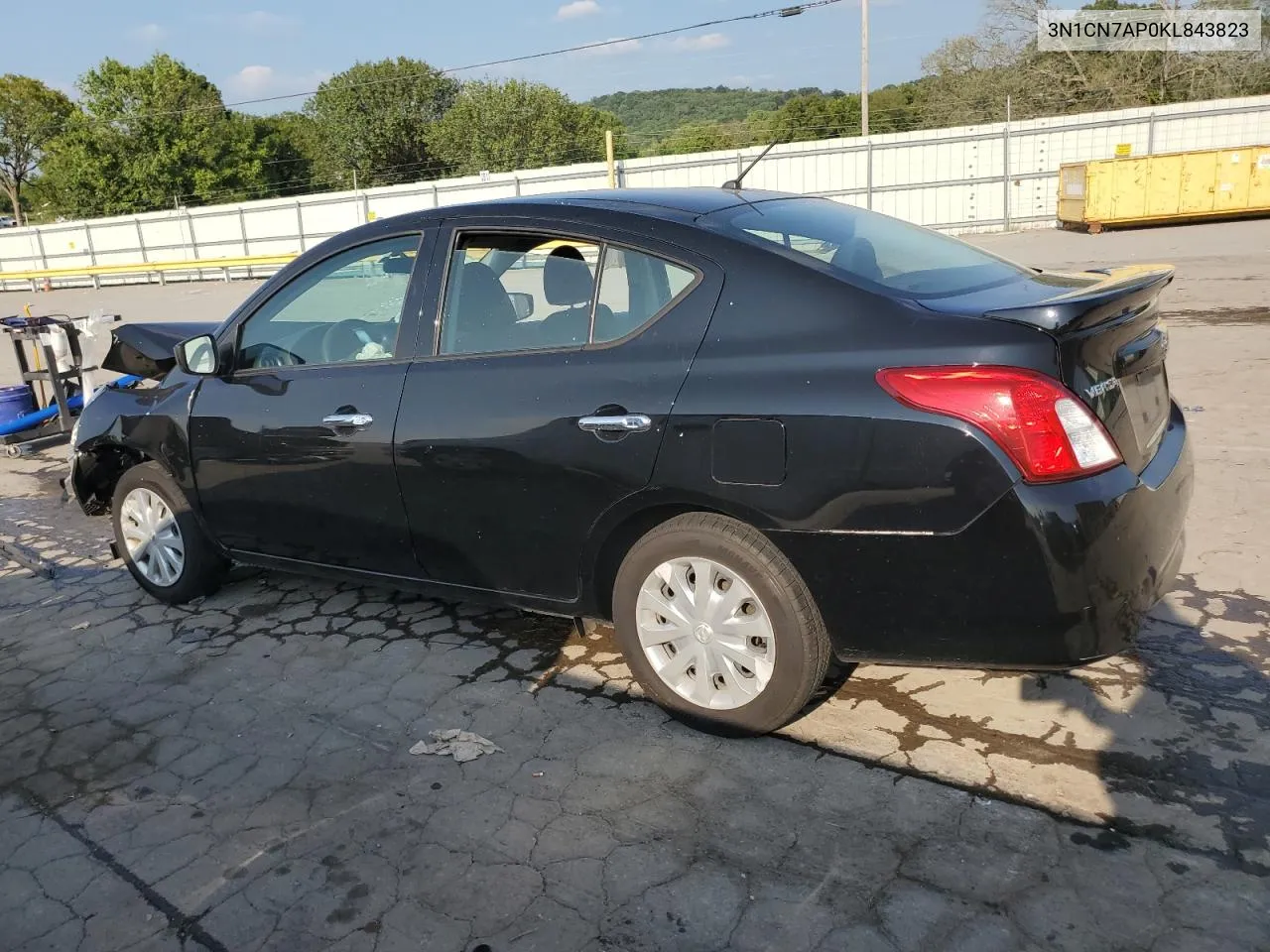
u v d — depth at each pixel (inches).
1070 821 101.9
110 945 95.3
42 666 159.5
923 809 105.7
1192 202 952.3
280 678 149.3
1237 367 309.3
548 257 129.8
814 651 113.2
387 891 99.9
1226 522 180.4
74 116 2028.8
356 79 2532.0
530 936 92.0
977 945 86.7
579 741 125.1
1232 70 1603.1
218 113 2169.0
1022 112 1699.1
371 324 147.4
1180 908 89.0
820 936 89.2
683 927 91.7
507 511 130.3
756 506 109.6
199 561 175.0
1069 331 99.0
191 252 1419.8
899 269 120.3
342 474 145.2
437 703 138.0
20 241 1531.7
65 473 291.1
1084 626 100.3
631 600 124.0
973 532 99.5
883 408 102.1
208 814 115.6
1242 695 122.8
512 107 2220.7
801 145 1147.9
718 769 116.4
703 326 115.6
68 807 119.4
